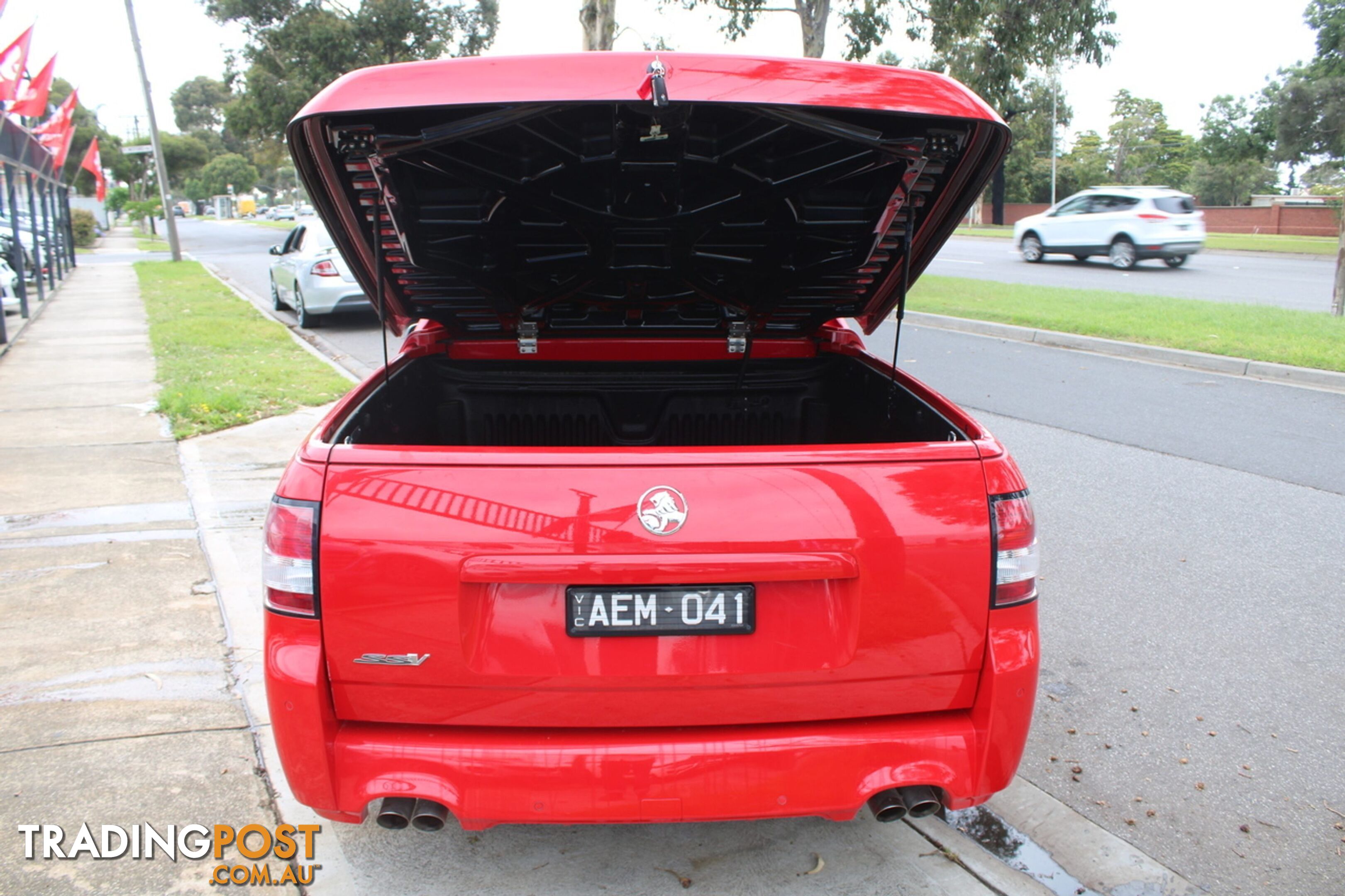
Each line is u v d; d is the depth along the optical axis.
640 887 2.45
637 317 3.25
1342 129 37.06
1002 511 2.04
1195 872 2.55
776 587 1.98
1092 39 14.45
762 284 2.96
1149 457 6.43
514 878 2.49
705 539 1.93
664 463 1.94
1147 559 4.71
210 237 48.34
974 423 2.29
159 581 4.39
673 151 2.29
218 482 5.91
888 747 2.03
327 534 1.93
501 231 2.64
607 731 2.02
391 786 1.97
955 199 2.60
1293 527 5.13
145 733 3.15
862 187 2.56
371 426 2.66
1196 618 4.08
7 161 13.59
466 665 1.95
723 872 2.52
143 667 3.59
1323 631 3.96
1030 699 2.07
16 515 5.27
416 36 37.06
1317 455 6.46
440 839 2.65
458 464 1.93
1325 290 17.44
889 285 3.03
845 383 3.32
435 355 3.32
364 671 1.96
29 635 3.84
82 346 11.30
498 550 1.91
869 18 15.31
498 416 3.37
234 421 7.35
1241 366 9.38
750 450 1.96
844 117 2.14
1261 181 69.81
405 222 2.51
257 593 4.27
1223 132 69.06
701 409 3.42
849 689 2.03
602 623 1.95
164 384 8.81
